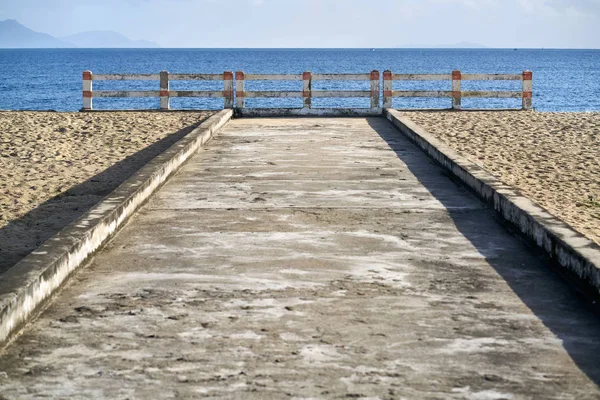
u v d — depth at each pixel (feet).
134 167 43.21
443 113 71.97
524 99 74.59
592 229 28.81
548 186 37.73
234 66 437.58
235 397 13.26
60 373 14.28
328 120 65.16
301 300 18.33
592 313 17.60
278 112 69.77
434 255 22.31
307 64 479.00
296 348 15.42
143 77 74.02
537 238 22.52
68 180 39.27
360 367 14.53
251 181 34.22
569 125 61.98
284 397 13.26
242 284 19.56
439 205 29.19
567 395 13.42
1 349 15.28
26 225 29.66
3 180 39.11
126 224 26.02
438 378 14.07
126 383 13.84
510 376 14.20
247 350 15.33
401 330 16.44
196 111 73.20
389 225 25.96
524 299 18.53
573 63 514.68
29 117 67.67
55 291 18.66
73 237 20.86
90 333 16.24
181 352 15.23
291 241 23.82
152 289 19.17
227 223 26.21
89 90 74.18
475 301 18.35
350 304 18.07
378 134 53.47
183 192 31.63
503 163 44.19
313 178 35.04
